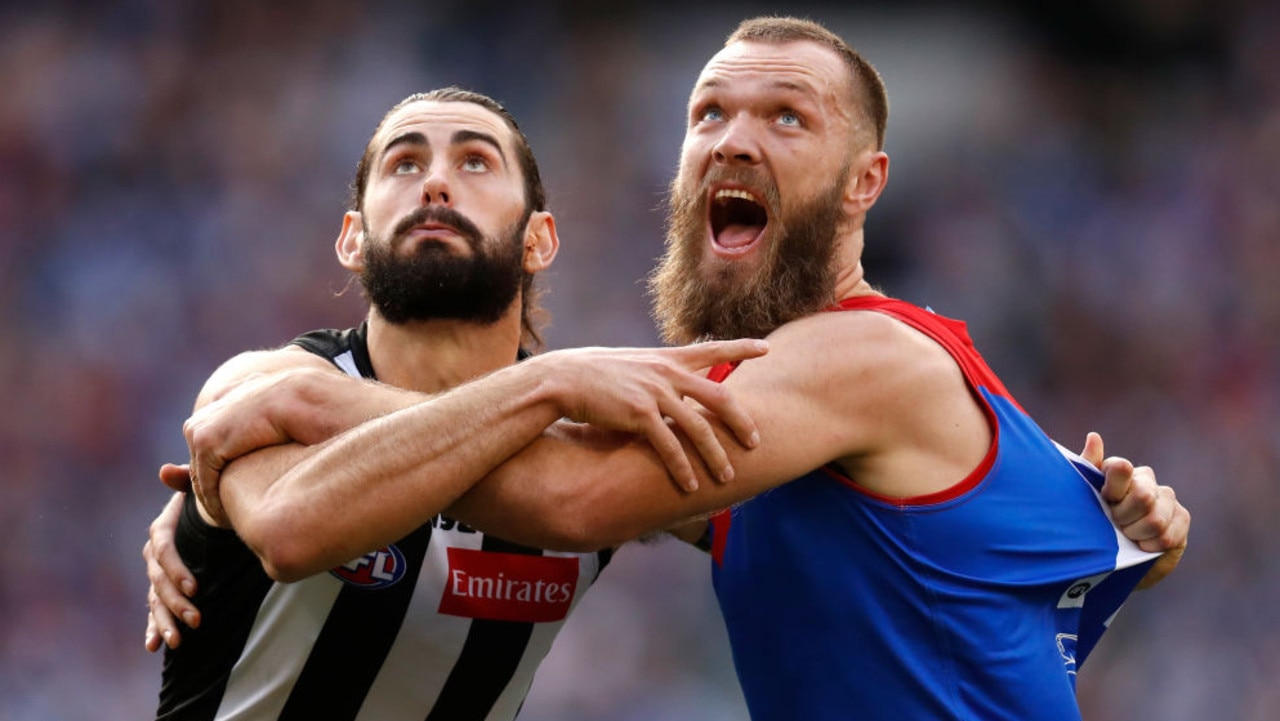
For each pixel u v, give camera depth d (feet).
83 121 146.51
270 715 40.01
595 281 144.36
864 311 37.06
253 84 151.84
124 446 126.11
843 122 39.40
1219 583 124.36
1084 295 152.15
